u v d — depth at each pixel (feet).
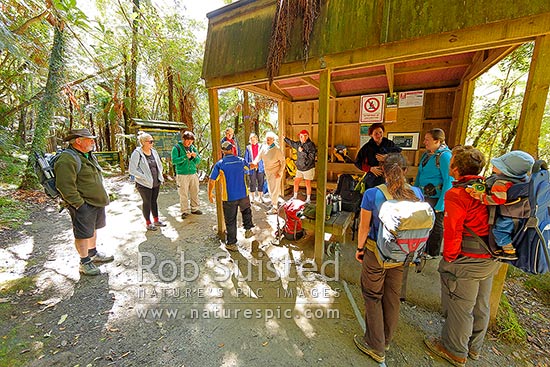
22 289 7.91
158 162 12.89
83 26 16.47
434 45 6.09
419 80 12.96
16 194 17.12
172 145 23.17
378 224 5.18
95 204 8.71
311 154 15.05
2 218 13.19
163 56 23.91
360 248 5.61
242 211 11.08
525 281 9.29
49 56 18.75
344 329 6.48
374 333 5.49
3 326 6.36
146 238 11.94
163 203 17.88
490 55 8.20
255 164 13.82
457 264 5.16
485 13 5.34
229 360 5.57
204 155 31.19
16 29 14.25
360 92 14.93
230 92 33.32
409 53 6.42
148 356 5.64
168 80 26.30
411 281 7.95
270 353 5.76
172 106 27.17
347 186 11.33
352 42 7.04
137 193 20.18
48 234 11.99
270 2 8.50
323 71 7.83
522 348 6.04
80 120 37.68
